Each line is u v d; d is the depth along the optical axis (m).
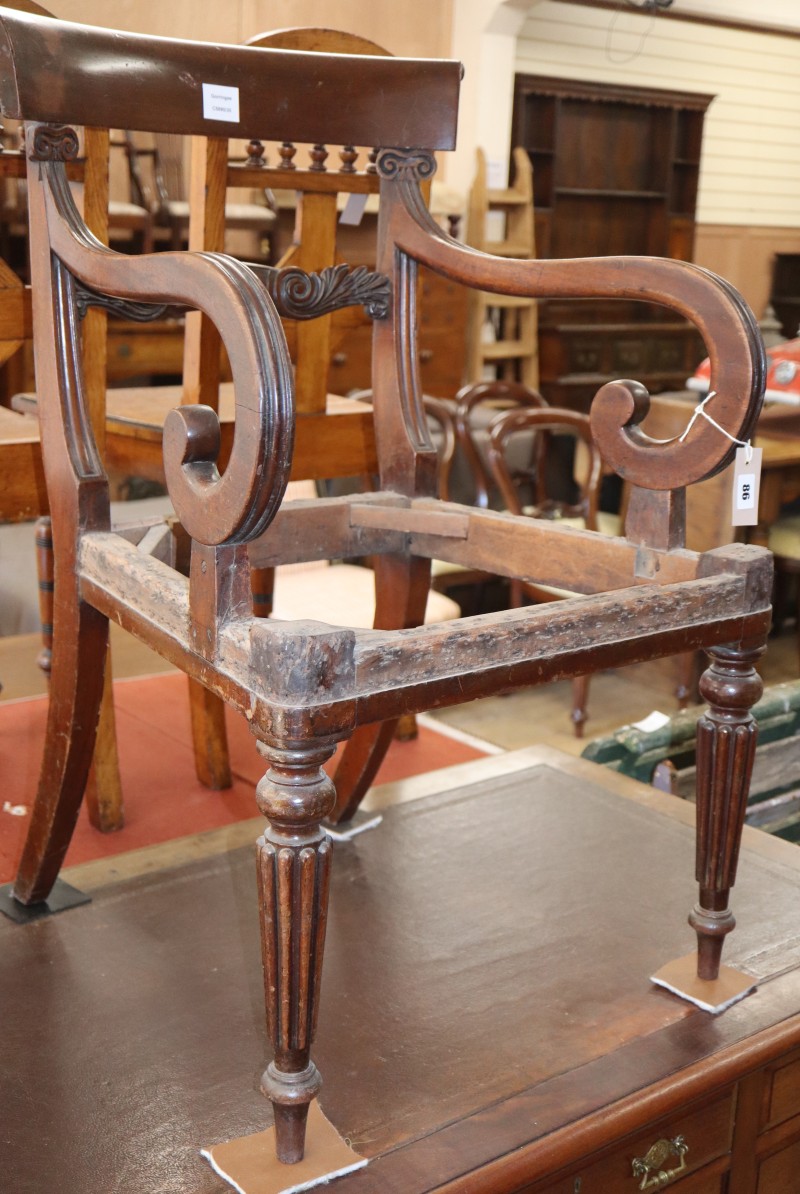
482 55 5.68
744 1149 1.36
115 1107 1.17
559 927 1.51
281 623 0.99
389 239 1.59
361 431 1.98
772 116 7.55
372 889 1.60
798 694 2.15
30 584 3.23
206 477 1.03
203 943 1.48
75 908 1.55
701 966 1.39
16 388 4.09
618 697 4.00
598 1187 1.22
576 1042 1.28
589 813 1.84
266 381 0.94
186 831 1.91
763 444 3.37
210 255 1.02
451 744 2.42
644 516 1.36
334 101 1.49
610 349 6.39
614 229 7.03
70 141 1.34
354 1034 1.29
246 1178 1.05
